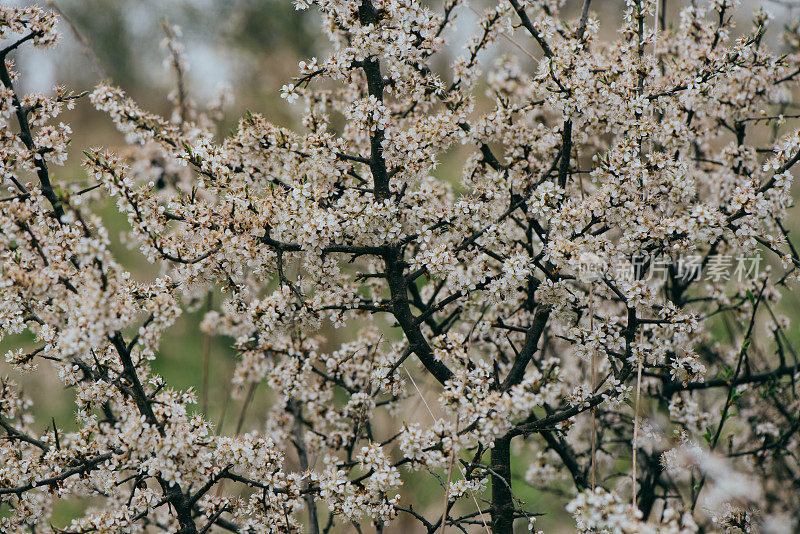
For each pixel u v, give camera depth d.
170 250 3.33
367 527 5.46
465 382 3.31
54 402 6.48
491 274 3.43
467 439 3.15
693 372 3.36
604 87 3.59
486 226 3.56
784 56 4.18
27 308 3.26
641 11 3.77
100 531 3.11
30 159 3.26
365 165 3.95
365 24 3.48
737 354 4.91
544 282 3.44
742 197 3.32
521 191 3.92
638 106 3.63
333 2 3.48
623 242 3.45
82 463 3.42
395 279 3.53
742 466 4.49
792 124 5.84
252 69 10.67
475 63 3.86
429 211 3.50
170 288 3.38
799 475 4.77
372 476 3.24
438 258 3.30
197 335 8.21
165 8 12.22
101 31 13.22
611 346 3.37
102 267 2.79
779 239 3.53
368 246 3.45
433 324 4.14
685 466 3.79
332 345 5.88
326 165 3.50
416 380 5.51
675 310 3.42
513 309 4.39
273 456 3.37
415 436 3.23
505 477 3.69
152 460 3.03
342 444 4.41
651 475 4.52
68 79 11.23
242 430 5.86
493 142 3.95
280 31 11.80
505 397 3.03
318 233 3.32
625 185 3.48
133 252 8.04
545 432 4.32
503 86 4.62
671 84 4.02
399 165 3.52
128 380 3.31
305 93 4.07
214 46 11.18
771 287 4.74
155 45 12.77
